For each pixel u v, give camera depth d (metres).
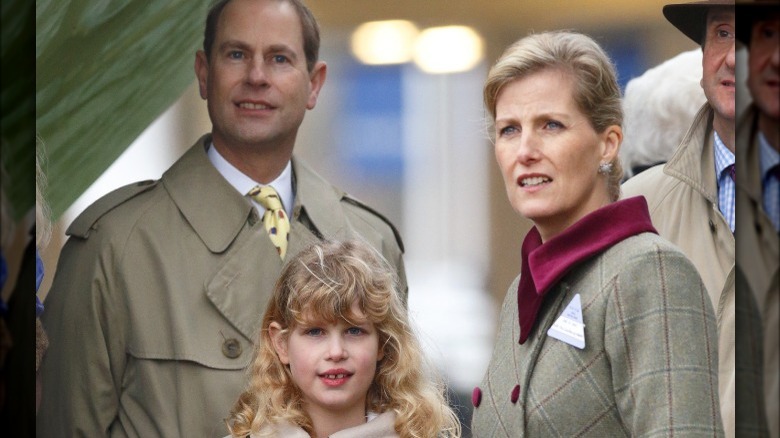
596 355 6.14
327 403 6.58
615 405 6.14
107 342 7.69
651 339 5.97
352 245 6.95
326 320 6.54
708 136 7.85
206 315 7.69
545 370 6.33
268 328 6.86
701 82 7.82
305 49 7.96
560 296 6.32
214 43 7.83
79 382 7.68
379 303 6.62
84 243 7.74
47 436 7.73
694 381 5.89
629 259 6.09
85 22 7.65
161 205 7.81
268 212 7.91
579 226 6.28
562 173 6.65
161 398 7.60
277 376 6.80
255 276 7.76
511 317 6.92
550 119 6.64
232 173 7.89
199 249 7.75
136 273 7.69
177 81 7.88
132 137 7.88
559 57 6.65
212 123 7.87
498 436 6.55
